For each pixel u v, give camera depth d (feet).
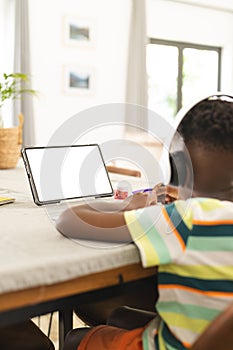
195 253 2.75
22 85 16.01
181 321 2.83
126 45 19.16
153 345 2.99
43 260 2.62
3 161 7.18
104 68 18.70
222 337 2.34
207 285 2.75
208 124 2.93
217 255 2.75
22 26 15.83
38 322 7.46
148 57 20.75
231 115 2.96
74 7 17.71
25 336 3.89
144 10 18.83
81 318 4.84
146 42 19.01
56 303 2.69
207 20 21.85
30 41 16.69
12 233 3.31
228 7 21.93
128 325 4.19
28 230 3.40
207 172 2.95
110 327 3.62
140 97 19.04
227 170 2.95
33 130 16.28
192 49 22.08
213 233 2.75
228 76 22.90
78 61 17.99
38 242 3.04
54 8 17.24
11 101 16.14
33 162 4.55
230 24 22.70
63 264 2.62
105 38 18.61
